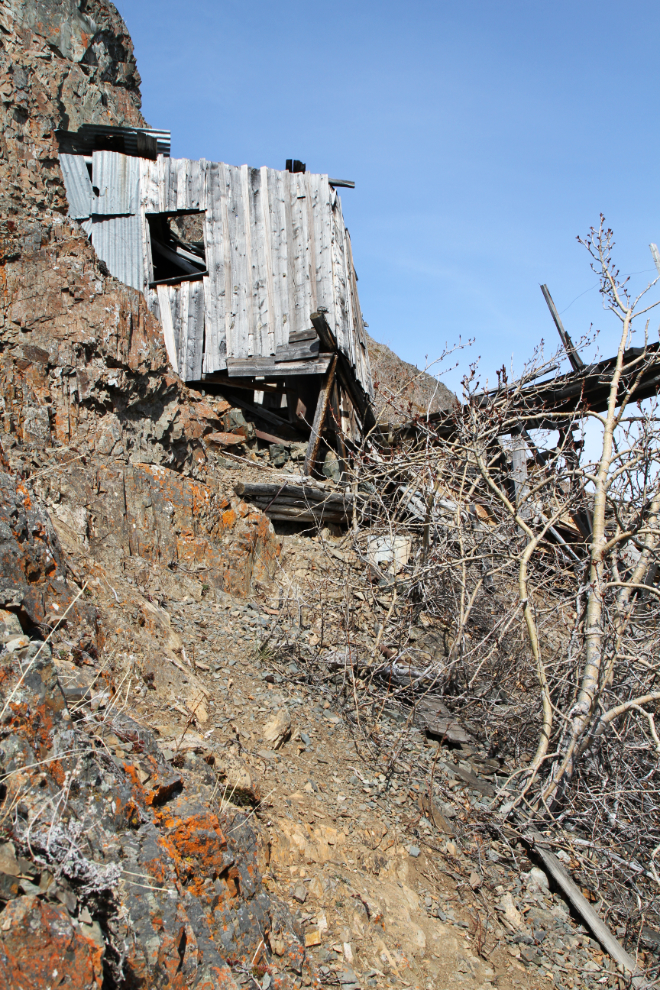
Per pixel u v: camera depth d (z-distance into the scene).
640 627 6.28
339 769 5.07
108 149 11.13
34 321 6.47
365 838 4.45
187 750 3.80
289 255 10.38
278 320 10.22
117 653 4.38
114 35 15.08
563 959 4.31
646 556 5.85
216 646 5.83
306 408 10.38
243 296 10.32
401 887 4.27
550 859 4.97
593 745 5.54
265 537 7.70
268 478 9.14
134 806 2.88
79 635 4.04
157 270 11.87
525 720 6.02
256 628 6.36
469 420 7.30
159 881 2.68
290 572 7.83
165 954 2.50
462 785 5.50
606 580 6.29
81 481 5.99
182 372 10.23
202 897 3.03
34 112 8.04
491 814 5.22
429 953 3.87
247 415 10.44
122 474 6.30
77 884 2.38
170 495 6.70
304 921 3.60
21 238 6.66
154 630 5.13
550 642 6.87
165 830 3.07
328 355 9.90
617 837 5.12
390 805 4.91
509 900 4.56
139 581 5.92
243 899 3.25
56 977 2.07
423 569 6.59
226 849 3.24
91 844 2.57
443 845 4.80
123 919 2.44
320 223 10.38
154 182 10.56
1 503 3.68
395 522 7.27
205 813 3.26
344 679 6.00
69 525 5.58
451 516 7.67
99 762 2.88
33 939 2.09
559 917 4.62
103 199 10.49
